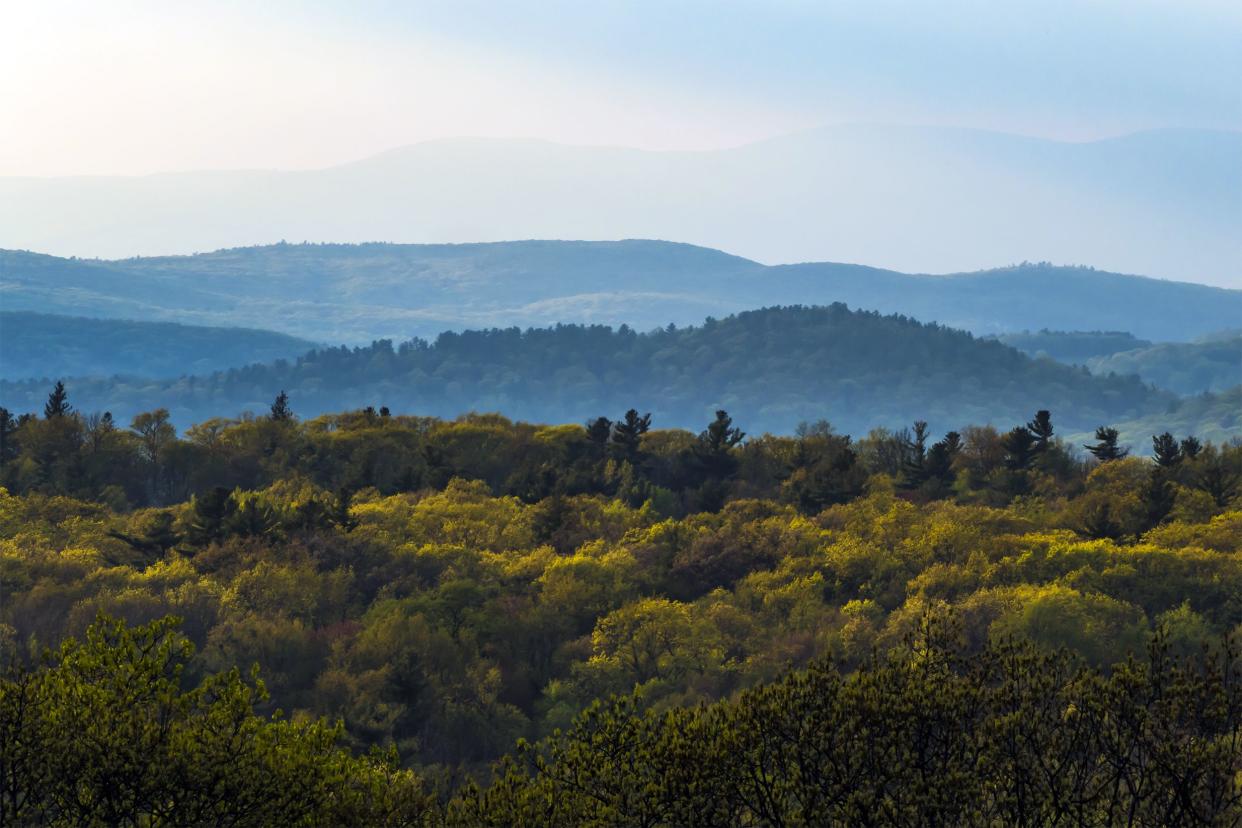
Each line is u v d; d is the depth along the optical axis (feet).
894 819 171.32
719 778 185.68
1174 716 177.88
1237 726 176.96
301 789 197.67
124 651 208.03
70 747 188.14
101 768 187.11
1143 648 557.33
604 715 206.39
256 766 195.83
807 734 184.34
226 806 193.06
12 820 189.47
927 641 200.95
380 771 230.27
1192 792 172.04
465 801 204.64
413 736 544.62
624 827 189.57
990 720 177.58
